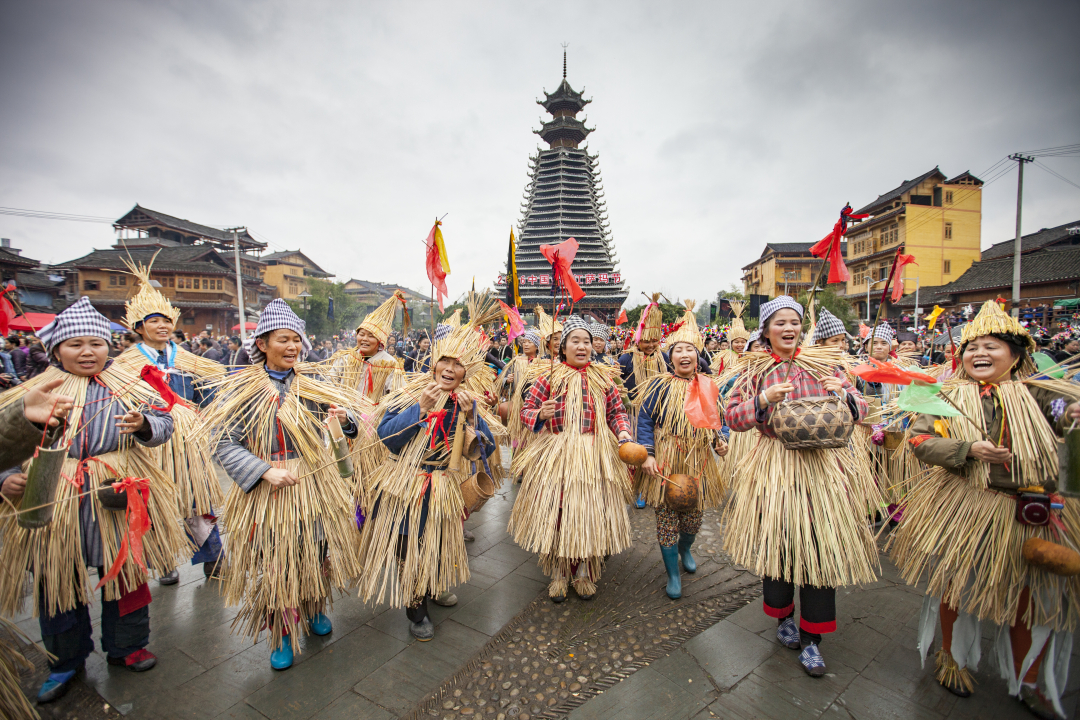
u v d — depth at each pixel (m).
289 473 2.56
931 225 38.25
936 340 8.50
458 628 3.18
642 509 5.30
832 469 2.71
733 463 4.13
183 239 44.69
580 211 56.38
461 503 3.05
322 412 2.93
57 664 2.61
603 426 3.45
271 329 2.70
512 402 5.20
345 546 2.88
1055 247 35.25
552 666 2.81
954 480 2.51
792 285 50.88
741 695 2.56
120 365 2.90
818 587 2.67
